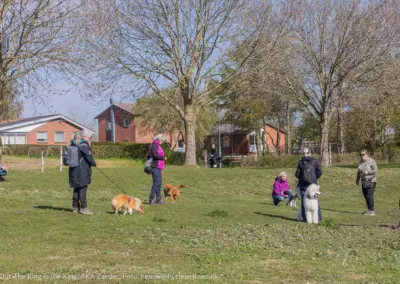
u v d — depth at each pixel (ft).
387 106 116.26
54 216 38.55
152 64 97.96
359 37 100.58
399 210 56.08
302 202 43.37
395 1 103.35
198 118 181.37
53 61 70.13
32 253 25.59
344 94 107.04
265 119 190.29
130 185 69.97
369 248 30.78
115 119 228.22
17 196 54.19
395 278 22.44
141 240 30.45
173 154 128.98
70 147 40.24
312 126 204.74
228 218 42.47
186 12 98.73
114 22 92.32
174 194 53.36
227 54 102.83
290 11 101.81
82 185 40.14
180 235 32.55
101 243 29.09
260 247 29.48
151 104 179.11
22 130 182.09
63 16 69.82
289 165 113.91
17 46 69.67
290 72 105.40
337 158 127.85
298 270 23.58
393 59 105.09
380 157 137.69
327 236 34.71
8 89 78.48
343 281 21.49
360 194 73.36
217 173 85.81
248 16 100.17
